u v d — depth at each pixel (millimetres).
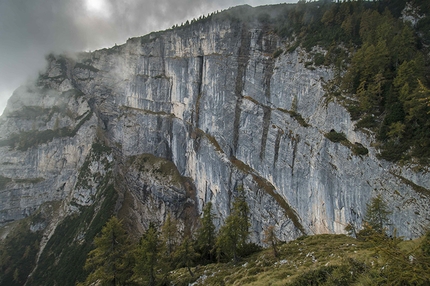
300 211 66312
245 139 91938
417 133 40375
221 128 103250
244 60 98938
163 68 145875
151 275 39281
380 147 44188
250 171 88812
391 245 15594
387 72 51875
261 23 98875
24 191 163625
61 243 126312
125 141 153875
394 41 55250
